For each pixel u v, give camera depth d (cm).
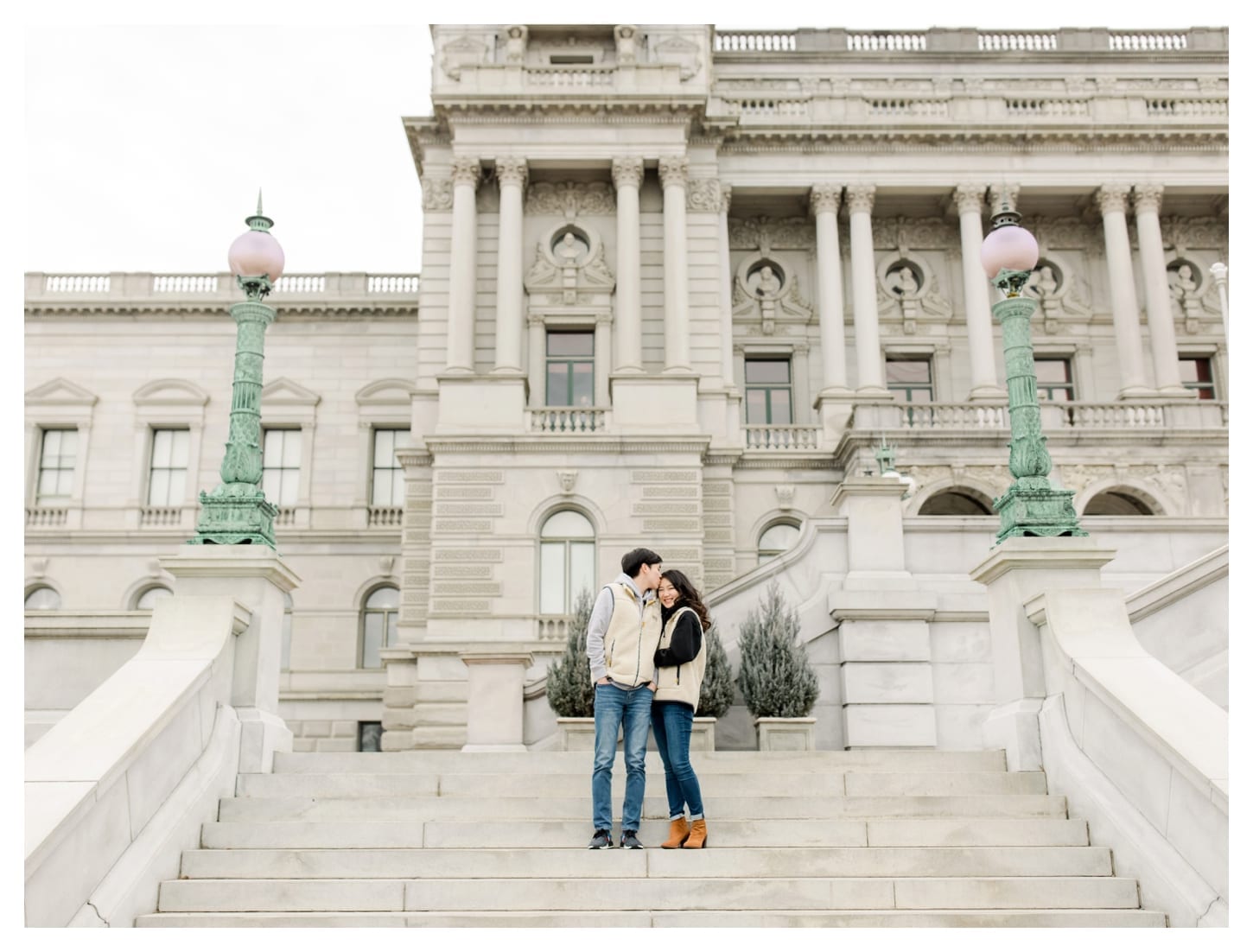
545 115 3391
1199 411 3222
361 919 745
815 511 3259
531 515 2962
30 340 3994
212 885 777
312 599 3700
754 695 1581
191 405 3947
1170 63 4075
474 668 1645
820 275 3572
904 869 824
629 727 855
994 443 3123
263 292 1102
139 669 912
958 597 1747
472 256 3303
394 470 3903
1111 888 793
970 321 3544
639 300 3316
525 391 3120
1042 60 4075
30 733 1086
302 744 3544
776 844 865
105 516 3847
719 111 3578
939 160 3641
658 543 2964
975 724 1694
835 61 4028
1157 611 1255
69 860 700
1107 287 3738
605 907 773
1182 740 790
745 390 3666
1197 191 3659
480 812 898
